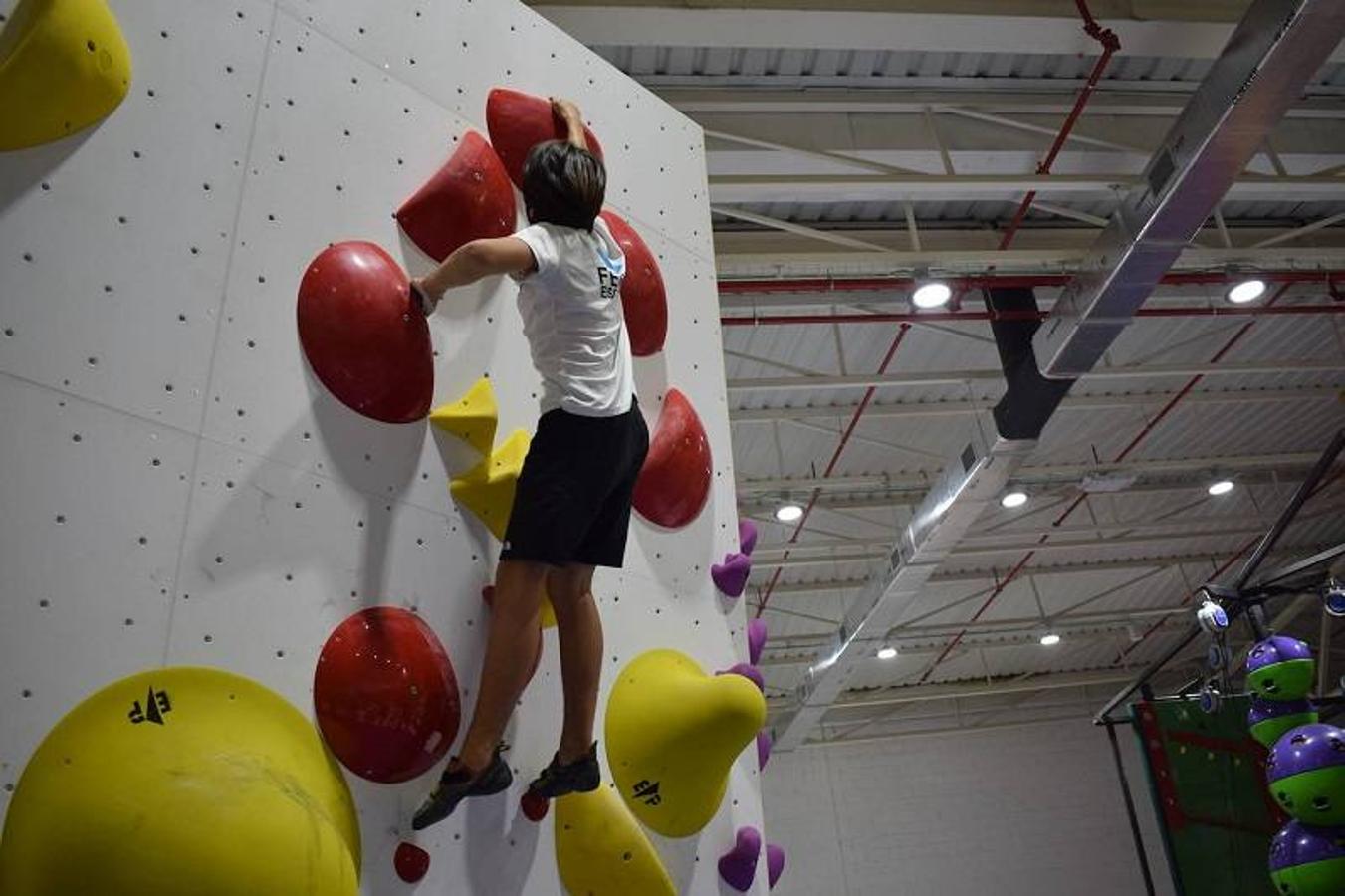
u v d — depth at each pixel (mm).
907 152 7020
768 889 2910
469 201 2652
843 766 16734
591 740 2240
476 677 2354
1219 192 5621
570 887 2406
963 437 10977
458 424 2457
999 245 8336
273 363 2160
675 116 3672
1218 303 9305
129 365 1929
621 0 5508
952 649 15703
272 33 2395
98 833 1591
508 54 3033
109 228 1975
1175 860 8992
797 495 11211
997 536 12773
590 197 2309
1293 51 4617
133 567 1828
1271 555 14469
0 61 1934
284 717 1948
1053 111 7121
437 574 2346
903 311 8359
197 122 2182
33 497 1738
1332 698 7082
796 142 6871
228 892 1611
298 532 2098
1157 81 7070
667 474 3004
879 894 15820
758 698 2531
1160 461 11578
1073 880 16188
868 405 10125
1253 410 11297
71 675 1702
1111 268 6285
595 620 2291
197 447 1984
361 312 2311
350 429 2268
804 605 14062
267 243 2230
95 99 1990
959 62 6730
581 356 2203
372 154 2529
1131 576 14422
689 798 2617
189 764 1714
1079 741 17281
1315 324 10008
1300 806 6172
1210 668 8773
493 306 2705
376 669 2115
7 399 1754
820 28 5785
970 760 16938
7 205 1851
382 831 2041
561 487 2117
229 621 1931
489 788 2092
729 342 9000
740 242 8031
